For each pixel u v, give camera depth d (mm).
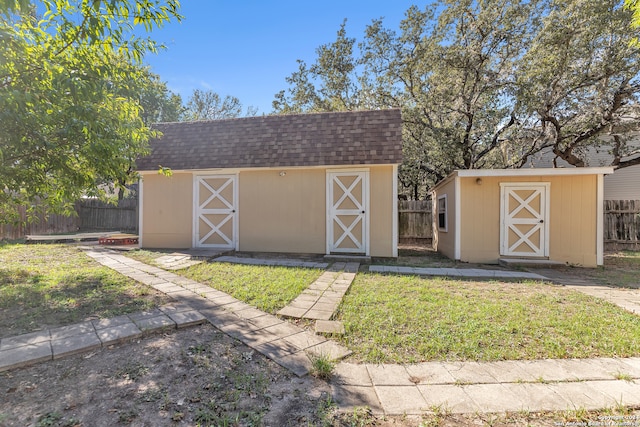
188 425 1877
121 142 4734
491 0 10641
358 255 8094
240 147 8688
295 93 15984
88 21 3359
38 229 12562
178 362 2617
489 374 2518
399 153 7691
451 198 8633
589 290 5152
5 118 3414
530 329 3395
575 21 8820
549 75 9289
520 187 7863
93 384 2279
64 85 3496
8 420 1887
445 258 8773
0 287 4625
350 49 14531
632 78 9188
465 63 11039
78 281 5059
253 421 1929
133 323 3318
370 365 2654
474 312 3926
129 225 14234
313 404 2113
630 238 10102
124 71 4340
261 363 2631
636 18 4160
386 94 13633
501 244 7902
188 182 8977
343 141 8172
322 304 4172
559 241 7672
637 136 12727
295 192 8445
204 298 4328
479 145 13062
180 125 9602
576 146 11805
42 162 4516
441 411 2057
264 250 8609
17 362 2469
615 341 3098
